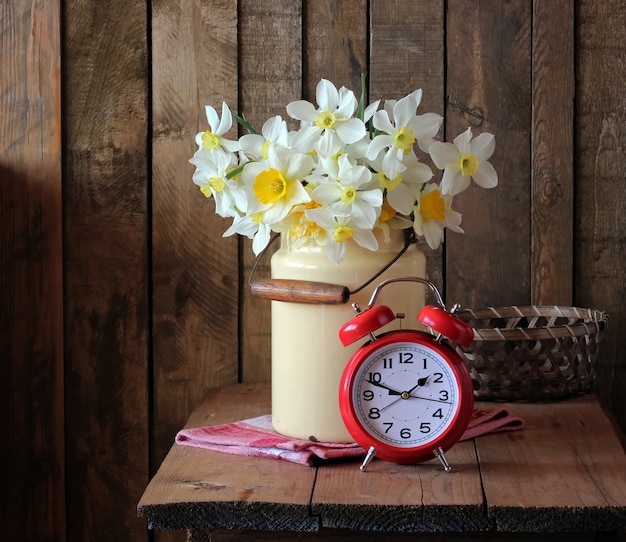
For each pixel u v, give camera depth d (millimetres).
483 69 1631
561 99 1628
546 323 1640
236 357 1666
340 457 1329
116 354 1665
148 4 1636
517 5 1625
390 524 1216
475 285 1648
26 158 1639
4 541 1671
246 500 1227
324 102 1330
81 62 1639
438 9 1627
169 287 1658
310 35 1637
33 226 1646
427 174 1328
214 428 1424
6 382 1658
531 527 1206
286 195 1314
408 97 1316
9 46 1631
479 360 1499
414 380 1304
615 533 1291
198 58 1637
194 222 1650
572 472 1290
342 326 1334
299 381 1363
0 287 1647
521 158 1636
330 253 1321
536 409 1495
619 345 1650
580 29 1629
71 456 1677
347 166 1300
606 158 1636
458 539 1287
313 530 1223
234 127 1643
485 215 1643
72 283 1657
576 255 1647
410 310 1365
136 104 1642
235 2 1631
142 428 1673
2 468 1665
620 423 1657
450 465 1310
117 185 1647
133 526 1687
